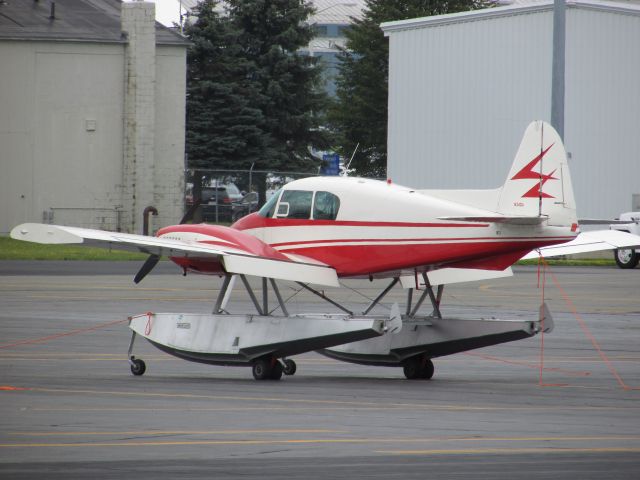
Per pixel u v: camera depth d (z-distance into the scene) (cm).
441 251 3603
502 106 11581
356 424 2730
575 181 11106
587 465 2269
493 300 6644
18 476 2103
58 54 12325
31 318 5347
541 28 11269
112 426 2656
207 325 3781
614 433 2652
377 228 3719
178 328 3825
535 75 11325
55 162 12400
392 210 3703
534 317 5638
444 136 12081
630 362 4209
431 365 3766
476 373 3916
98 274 8269
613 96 11275
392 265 3700
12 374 3650
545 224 3556
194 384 3519
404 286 4000
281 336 3594
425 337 3747
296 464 2238
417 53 12288
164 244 3559
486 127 11719
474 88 11812
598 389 3488
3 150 12225
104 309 5781
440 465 2247
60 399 3103
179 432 2584
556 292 7269
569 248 3981
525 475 2164
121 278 7925
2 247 10900
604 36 11219
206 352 3747
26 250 10650
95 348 4388
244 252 3738
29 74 12256
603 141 11231
